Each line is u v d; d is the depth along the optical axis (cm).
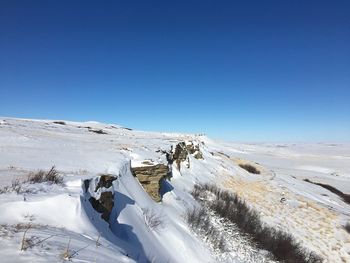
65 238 741
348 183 8719
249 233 2614
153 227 1688
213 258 1841
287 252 2581
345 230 3597
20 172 1497
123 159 2225
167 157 3291
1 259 542
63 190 1124
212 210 2803
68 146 2783
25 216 872
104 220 1207
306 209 4134
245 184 4803
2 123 4700
